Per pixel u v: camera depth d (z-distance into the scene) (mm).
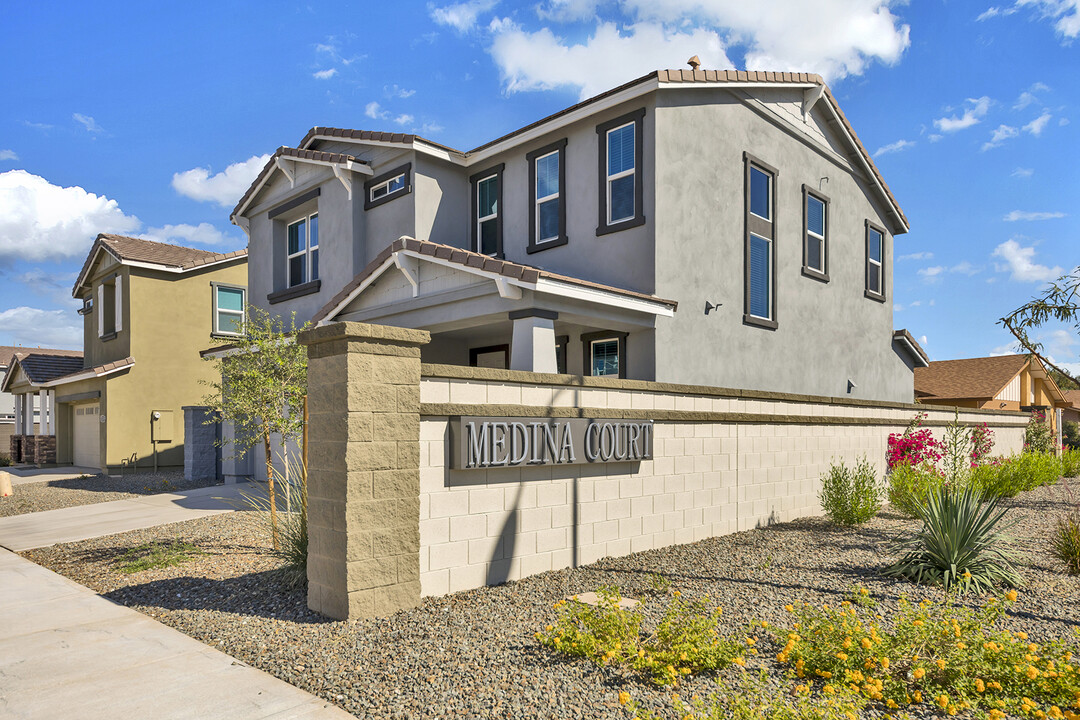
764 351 14758
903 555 8211
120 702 4539
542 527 7871
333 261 16547
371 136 15617
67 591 7543
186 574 8008
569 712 4246
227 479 17094
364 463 6062
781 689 4422
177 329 23391
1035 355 6648
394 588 6246
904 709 4352
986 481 13977
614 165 13242
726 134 14031
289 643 5516
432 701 4422
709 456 10305
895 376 20109
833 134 17672
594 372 13477
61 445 26688
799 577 7598
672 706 4254
